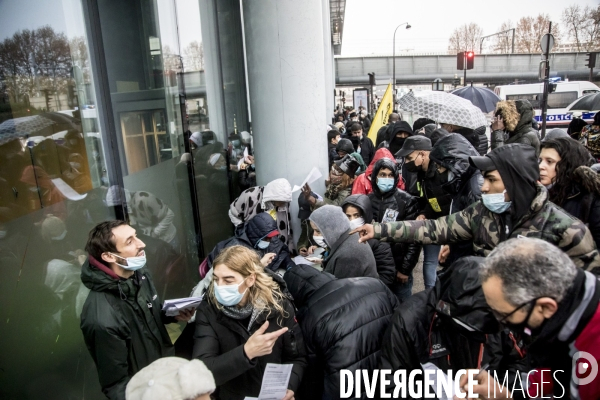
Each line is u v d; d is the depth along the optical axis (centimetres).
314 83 468
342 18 2442
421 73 4478
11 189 212
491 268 136
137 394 138
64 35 260
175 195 403
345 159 434
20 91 224
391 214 357
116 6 314
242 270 198
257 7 449
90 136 280
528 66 4153
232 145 602
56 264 240
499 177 210
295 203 480
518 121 448
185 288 417
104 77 292
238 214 402
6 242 207
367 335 199
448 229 248
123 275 204
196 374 140
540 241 137
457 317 158
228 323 203
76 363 252
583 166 251
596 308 125
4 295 203
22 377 212
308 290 233
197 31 472
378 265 314
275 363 210
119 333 195
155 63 370
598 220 245
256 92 472
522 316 130
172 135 402
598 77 3097
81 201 266
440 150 308
